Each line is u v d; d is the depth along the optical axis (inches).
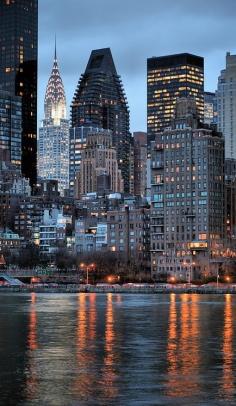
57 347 7298.2
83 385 5482.3
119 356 6712.6
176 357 6648.6
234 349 7135.8
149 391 5295.3
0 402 5009.8
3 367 6161.4
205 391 5290.4
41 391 5300.2
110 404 4955.7
